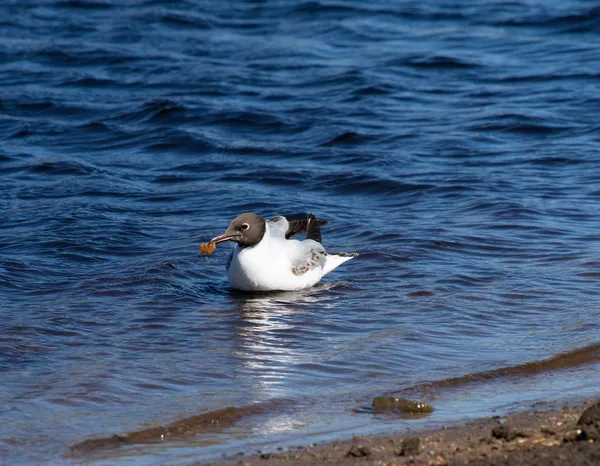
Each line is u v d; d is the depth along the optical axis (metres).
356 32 35.59
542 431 8.80
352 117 25.55
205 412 9.75
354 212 18.30
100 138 24.22
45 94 27.95
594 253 15.61
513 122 24.70
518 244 16.16
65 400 10.02
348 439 8.96
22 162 21.70
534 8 38.47
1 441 9.02
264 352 11.62
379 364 11.23
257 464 8.26
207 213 18.14
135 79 29.52
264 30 35.94
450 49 33.28
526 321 12.80
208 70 30.38
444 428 9.17
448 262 15.34
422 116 25.72
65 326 12.42
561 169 21.00
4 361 11.15
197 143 23.52
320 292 14.16
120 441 9.09
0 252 15.49
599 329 12.36
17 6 38.38
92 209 17.98
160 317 12.92
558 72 29.91
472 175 20.45
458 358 11.45
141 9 38.28
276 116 25.48
